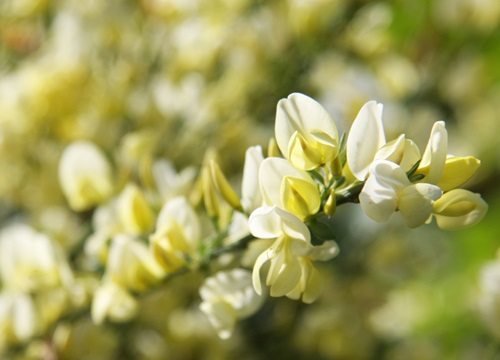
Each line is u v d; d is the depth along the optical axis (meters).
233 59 0.42
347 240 0.45
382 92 0.44
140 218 0.31
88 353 0.35
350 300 0.44
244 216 0.27
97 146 0.39
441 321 0.44
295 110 0.25
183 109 0.41
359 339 0.42
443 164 0.24
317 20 0.40
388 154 0.24
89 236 0.35
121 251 0.30
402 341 0.44
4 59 0.44
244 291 0.28
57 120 0.40
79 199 0.36
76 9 0.44
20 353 0.33
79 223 0.39
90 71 0.41
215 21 0.42
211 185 0.28
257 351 0.40
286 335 0.41
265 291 0.37
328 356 0.41
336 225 0.45
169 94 0.41
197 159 0.39
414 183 0.24
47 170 0.40
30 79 0.40
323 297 0.42
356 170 0.24
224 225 0.28
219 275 0.28
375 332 0.43
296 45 0.41
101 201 0.35
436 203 0.24
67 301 0.33
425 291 0.45
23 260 0.33
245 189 0.27
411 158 0.24
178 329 0.38
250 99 0.41
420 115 0.48
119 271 0.30
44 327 0.33
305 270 0.25
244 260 0.29
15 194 0.42
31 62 0.44
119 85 0.41
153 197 0.32
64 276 0.33
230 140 0.40
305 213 0.24
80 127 0.40
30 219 0.41
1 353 0.33
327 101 0.42
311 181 0.24
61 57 0.41
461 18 0.46
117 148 0.39
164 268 0.29
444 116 0.49
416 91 0.48
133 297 0.30
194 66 0.42
